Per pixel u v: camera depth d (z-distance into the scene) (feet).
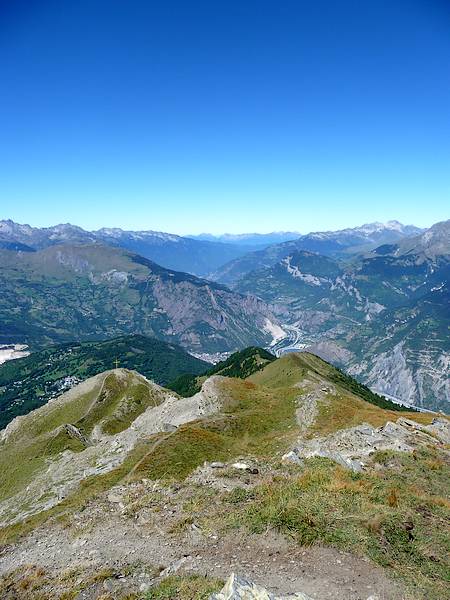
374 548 78.18
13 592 84.94
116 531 102.27
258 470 135.95
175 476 169.17
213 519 97.45
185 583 71.41
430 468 128.67
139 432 353.51
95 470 228.84
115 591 74.90
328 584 70.03
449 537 84.02
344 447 169.27
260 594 62.44
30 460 387.14
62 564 91.40
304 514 88.63
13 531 155.33
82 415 529.86
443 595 67.87
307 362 638.94
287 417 280.92
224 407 317.01
